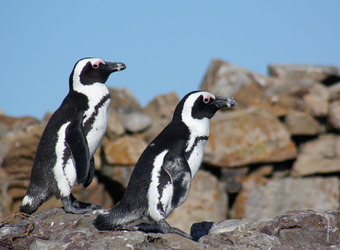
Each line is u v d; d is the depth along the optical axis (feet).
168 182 53.72
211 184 126.62
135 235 51.93
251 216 127.13
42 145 61.62
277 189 128.57
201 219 123.75
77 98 62.95
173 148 55.01
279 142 129.59
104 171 121.49
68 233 54.19
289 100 135.44
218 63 150.51
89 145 62.85
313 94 136.36
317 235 56.18
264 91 142.10
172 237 53.21
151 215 54.19
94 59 64.49
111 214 55.42
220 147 128.26
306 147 132.87
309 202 128.77
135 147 122.62
